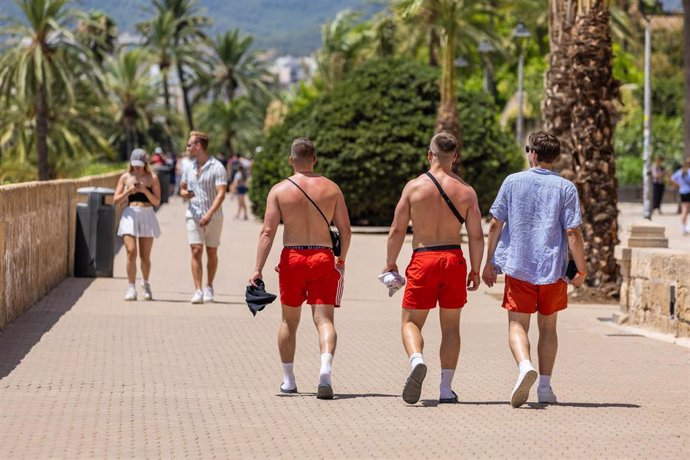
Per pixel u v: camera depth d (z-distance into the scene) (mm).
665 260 19672
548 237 12859
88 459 9875
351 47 117938
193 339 17766
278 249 37000
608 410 12648
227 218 57781
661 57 113375
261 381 14258
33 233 21562
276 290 25906
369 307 23406
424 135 49406
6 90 83125
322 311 13258
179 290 25297
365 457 10156
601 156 26078
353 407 12625
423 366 12453
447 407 12734
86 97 92312
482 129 49594
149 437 10828
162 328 18875
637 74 106000
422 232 12930
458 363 16062
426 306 12938
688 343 18484
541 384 13102
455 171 48750
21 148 87688
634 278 21062
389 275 13008
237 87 162250
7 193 18797
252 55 160625
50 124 88875
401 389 13914
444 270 12836
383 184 49562
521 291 12891
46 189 23344
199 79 150500
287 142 52625
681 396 13648
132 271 23031
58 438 10695
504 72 108500
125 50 139250
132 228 22969
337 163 49375
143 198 23172
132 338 17625
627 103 91625
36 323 18969
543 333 13133
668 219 60188
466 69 92250
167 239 39875
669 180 81562
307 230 13203
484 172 49719
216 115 154375
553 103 27812
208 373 14742
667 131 87062
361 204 50062
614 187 26172
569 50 27047
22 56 80438
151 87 137750
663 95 100000
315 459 10039
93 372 14539
